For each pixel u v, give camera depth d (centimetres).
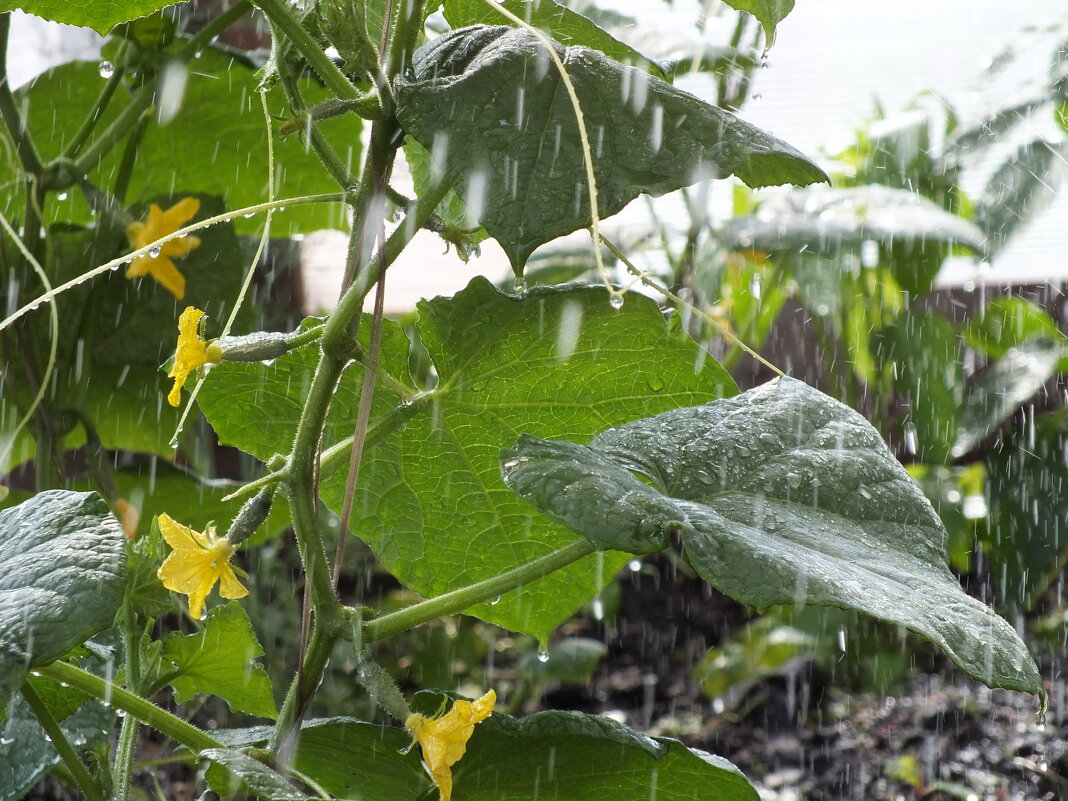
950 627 59
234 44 152
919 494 71
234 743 73
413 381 82
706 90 154
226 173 123
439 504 85
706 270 152
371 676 65
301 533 66
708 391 81
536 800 80
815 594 57
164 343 116
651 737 73
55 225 109
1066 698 165
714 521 60
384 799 83
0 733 75
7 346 107
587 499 59
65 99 117
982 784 145
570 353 77
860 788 146
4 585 61
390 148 65
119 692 66
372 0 77
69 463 167
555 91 59
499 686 173
